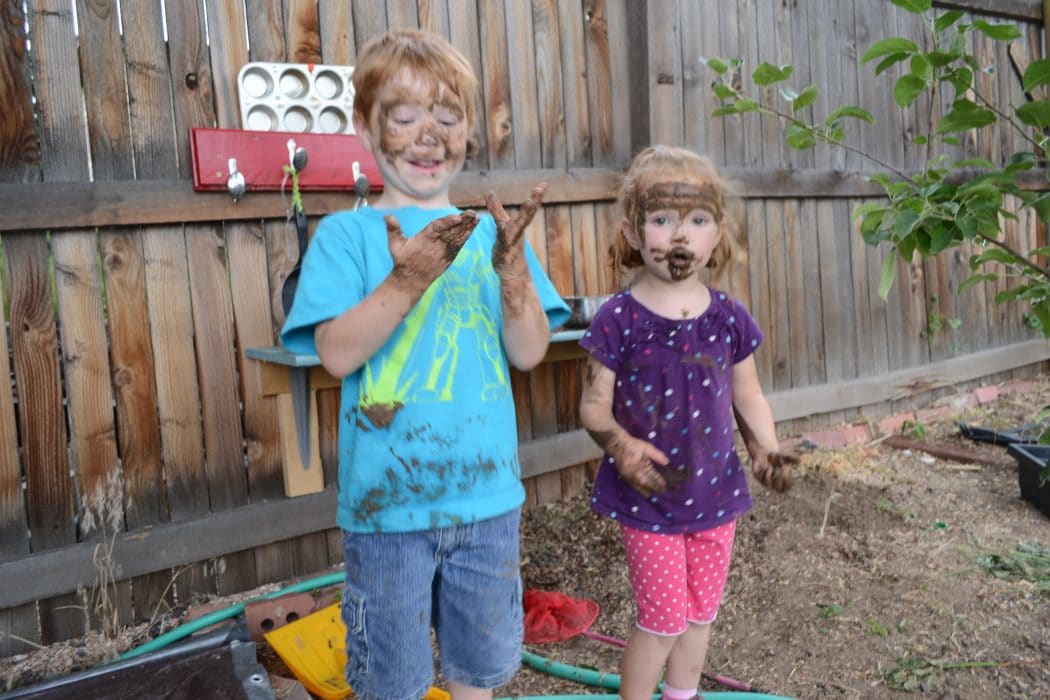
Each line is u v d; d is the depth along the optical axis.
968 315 5.95
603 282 4.00
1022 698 2.26
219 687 2.10
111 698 2.08
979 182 1.71
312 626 2.61
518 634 1.77
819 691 2.35
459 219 1.49
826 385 4.97
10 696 2.13
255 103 3.06
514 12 3.70
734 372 2.09
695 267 1.95
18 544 2.71
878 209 1.84
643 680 1.99
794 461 1.97
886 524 3.52
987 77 5.80
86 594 2.80
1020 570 3.04
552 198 3.78
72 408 2.79
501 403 1.74
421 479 1.62
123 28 2.84
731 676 2.44
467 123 1.82
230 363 3.07
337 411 3.35
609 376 1.96
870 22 5.12
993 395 5.95
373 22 3.34
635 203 1.99
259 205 3.05
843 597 2.89
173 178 2.92
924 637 2.61
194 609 2.94
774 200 4.73
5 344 2.67
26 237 2.70
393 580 1.63
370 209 1.80
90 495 2.82
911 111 5.39
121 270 2.86
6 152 2.66
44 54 2.71
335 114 3.24
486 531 1.68
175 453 2.98
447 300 1.71
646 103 3.98
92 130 2.80
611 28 3.99
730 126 4.46
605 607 2.95
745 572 3.10
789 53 4.70
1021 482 3.85
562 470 3.97
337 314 1.64
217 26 3.01
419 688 1.67
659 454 1.85
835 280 5.08
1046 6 5.96
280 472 3.19
